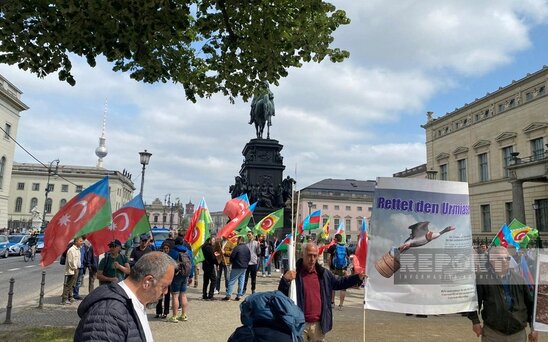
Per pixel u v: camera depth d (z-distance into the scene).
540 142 52.38
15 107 65.06
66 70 8.17
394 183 4.84
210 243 13.26
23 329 8.68
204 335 8.35
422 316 6.07
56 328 8.80
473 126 64.62
